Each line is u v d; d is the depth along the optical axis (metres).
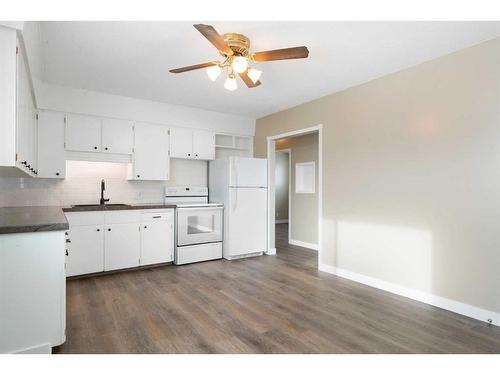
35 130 3.39
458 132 2.70
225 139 5.37
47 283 1.87
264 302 2.91
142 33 2.43
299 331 2.32
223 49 2.22
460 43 2.58
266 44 2.59
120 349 2.03
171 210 4.30
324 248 4.02
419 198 2.98
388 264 3.25
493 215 2.48
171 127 4.57
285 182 9.43
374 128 3.41
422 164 2.96
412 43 2.57
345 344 2.13
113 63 3.03
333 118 3.93
